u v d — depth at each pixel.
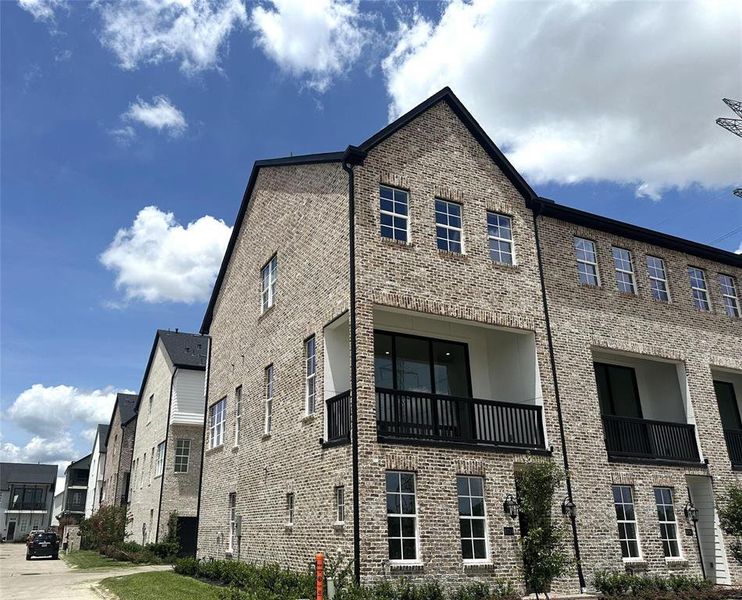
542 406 14.98
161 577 17.84
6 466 79.06
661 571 15.16
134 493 35.66
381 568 11.59
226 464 20.42
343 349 14.67
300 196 17.02
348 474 12.35
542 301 15.91
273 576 13.12
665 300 18.72
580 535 14.35
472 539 12.94
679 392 18.28
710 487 17.19
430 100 15.80
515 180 16.62
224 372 22.31
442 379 16.02
